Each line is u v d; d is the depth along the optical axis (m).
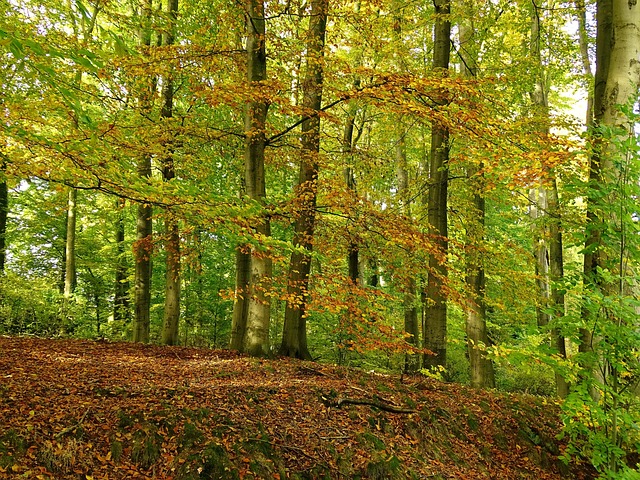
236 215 4.52
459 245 7.73
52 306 14.12
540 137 6.08
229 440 4.99
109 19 9.89
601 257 5.77
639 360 5.28
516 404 8.24
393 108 6.66
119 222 18.14
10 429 4.26
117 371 7.11
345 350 13.81
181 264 12.05
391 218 7.48
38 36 5.29
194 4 10.19
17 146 4.07
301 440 5.46
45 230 17.78
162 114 10.93
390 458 5.56
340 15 8.98
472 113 5.98
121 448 4.52
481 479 6.13
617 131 4.93
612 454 5.00
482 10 11.29
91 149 3.93
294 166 11.84
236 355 9.31
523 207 11.55
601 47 6.62
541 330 5.52
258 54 8.34
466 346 15.90
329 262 8.70
